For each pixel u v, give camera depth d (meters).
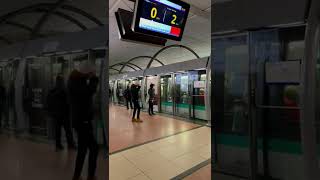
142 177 3.14
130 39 4.26
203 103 8.54
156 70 11.77
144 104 13.13
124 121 8.64
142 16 3.63
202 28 7.80
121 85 18.31
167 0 3.81
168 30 4.04
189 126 7.32
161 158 3.99
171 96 10.56
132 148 4.66
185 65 9.18
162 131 6.48
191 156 4.08
